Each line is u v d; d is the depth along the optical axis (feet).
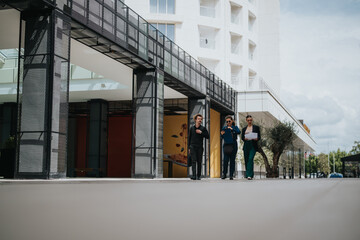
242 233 3.14
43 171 34.58
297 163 149.89
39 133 35.06
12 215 4.34
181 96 86.12
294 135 84.17
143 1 115.75
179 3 118.01
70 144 106.73
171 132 102.12
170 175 100.94
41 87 35.68
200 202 7.13
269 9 151.84
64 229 3.30
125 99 92.38
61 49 37.11
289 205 6.35
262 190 12.46
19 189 12.14
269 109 105.50
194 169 39.45
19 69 36.45
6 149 45.42
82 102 96.78
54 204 6.22
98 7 44.93
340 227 3.35
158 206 6.07
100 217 4.35
